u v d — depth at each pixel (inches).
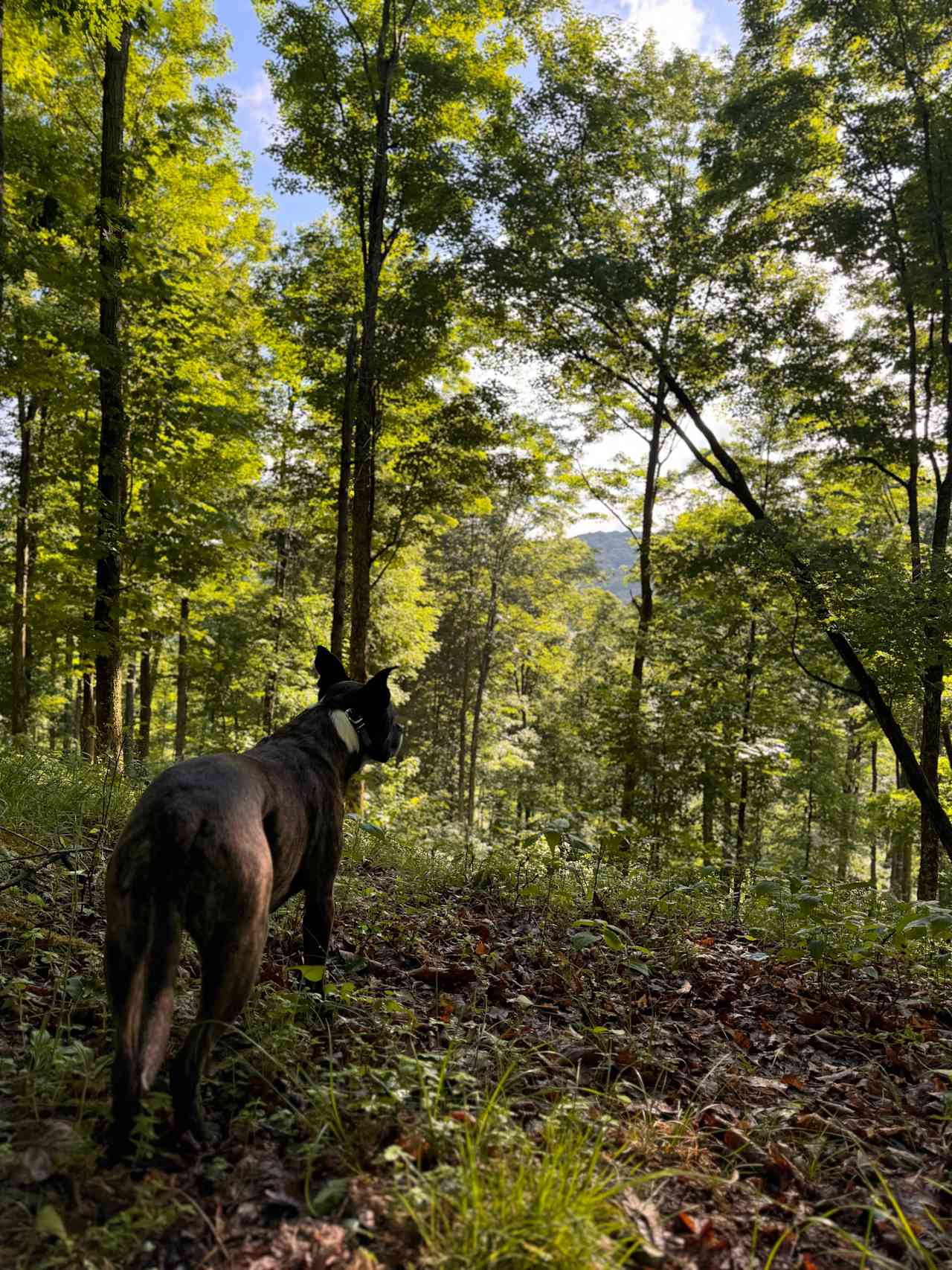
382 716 139.3
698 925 248.1
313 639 885.2
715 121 599.8
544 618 1362.0
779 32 527.2
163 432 480.4
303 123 550.9
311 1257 80.0
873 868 1138.7
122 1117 85.3
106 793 241.9
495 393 593.3
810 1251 95.1
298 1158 96.9
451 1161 98.2
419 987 165.3
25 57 428.1
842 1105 133.4
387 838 298.4
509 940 206.1
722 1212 99.6
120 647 470.3
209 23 512.1
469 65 560.7
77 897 169.6
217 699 1000.2
